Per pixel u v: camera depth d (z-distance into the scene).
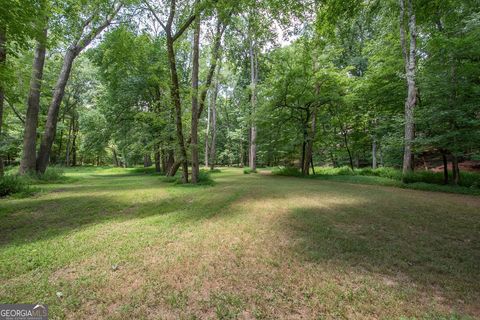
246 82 28.20
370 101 17.03
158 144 16.69
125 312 2.13
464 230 4.43
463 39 9.05
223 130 41.28
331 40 10.26
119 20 12.67
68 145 35.44
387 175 13.17
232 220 5.20
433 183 10.57
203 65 24.95
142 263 3.14
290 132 19.25
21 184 8.66
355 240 3.94
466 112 9.04
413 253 3.42
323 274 2.81
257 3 9.67
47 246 3.73
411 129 11.27
